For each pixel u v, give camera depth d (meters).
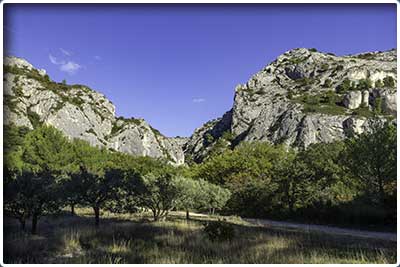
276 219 29.69
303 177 30.72
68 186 15.73
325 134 86.88
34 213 13.28
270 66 138.88
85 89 103.12
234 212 34.38
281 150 53.19
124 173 18.94
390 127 23.78
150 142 101.50
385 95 95.12
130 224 16.34
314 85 118.69
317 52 142.75
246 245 11.41
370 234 17.62
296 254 9.83
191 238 12.73
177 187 21.70
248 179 40.44
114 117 104.25
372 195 24.17
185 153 143.75
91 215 22.38
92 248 10.86
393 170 22.80
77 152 37.75
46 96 84.88
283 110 103.50
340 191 29.23
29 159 33.09
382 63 123.50
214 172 47.59
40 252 9.88
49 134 35.22
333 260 9.16
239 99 121.19
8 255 8.96
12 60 90.38
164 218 21.44
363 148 24.05
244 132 109.75
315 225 23.72
